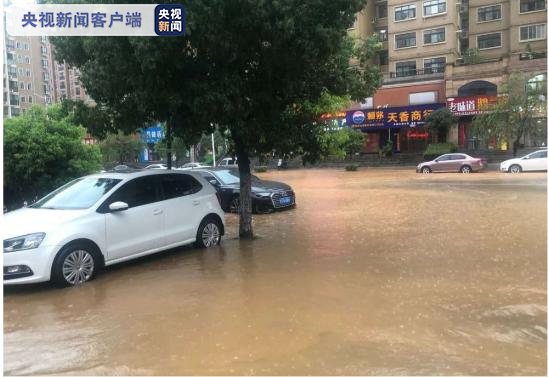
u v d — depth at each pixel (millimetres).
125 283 6992
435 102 44969
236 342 4668
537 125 32312
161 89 8008
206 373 4047
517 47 47688
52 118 12625
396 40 51312
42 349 4684
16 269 6414
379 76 10336
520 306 5477
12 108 88625
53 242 6648
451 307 5488
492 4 49688
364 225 11508
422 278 6711
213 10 7277
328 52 8172
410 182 24312
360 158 46031
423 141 46188
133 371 4145
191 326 5145
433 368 4000
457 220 11812
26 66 93188
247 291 6348
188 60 8234
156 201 8312
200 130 9258
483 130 34406
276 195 14477
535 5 46844
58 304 6098
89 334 5035
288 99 9422
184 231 8766
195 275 7309
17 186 12062
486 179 24422
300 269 7430
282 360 4242
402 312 5359
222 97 7988
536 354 4234
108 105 9242
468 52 46125
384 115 45312
